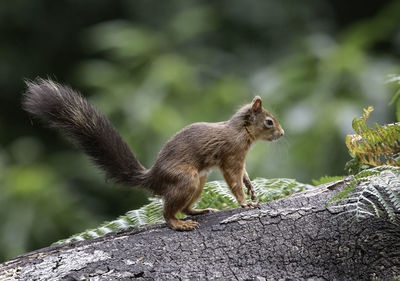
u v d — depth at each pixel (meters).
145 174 7.73
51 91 7.88
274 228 6.31
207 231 6.46
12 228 14.17
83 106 7.96
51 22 20.78
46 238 14.44
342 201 6.36
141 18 19.91
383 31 15.14
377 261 6.02
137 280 5.90
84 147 7.95
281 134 8.36
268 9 19.39
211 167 7.77
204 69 17.05
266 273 6.05
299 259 6.11
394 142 6.83
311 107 13.34
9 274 6.23
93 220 15.23
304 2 19.67
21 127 19.70
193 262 6.14
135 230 7.03
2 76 19.91
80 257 6.27
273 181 8.45
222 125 7.98
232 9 19.44
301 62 14.91
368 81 13.48
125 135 14.45
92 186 16.72
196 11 17.69
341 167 12.85
